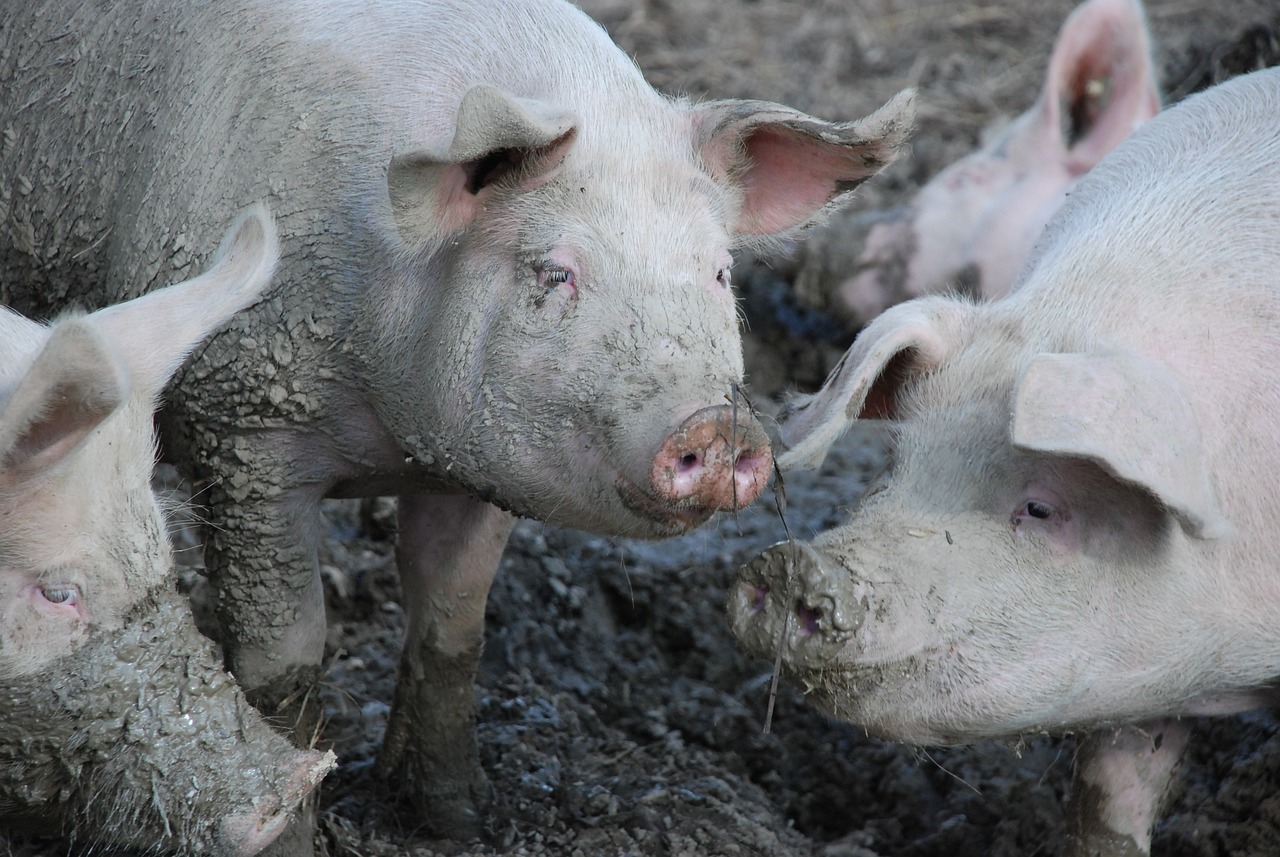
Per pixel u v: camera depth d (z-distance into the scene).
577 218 7.91
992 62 19.08
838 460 13.38
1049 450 7.06
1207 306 8.26
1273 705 8.80
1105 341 8.14
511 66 8.49
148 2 9.23
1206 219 8.59
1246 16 17.75
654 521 7.72
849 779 10.41
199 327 7.20
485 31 8.63
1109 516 7.89
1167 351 8.12
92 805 7.18
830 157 8.48
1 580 6.95
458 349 8.02
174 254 8.64
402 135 8.38
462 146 7.34
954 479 8.13
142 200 8.81
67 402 6.32
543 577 11.70
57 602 7.03
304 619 8.95
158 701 7.14
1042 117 14.47
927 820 10.14
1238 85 9.65
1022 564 7.96
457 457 8.20
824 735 10.76
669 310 7.71
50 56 9.40
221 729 7.20
